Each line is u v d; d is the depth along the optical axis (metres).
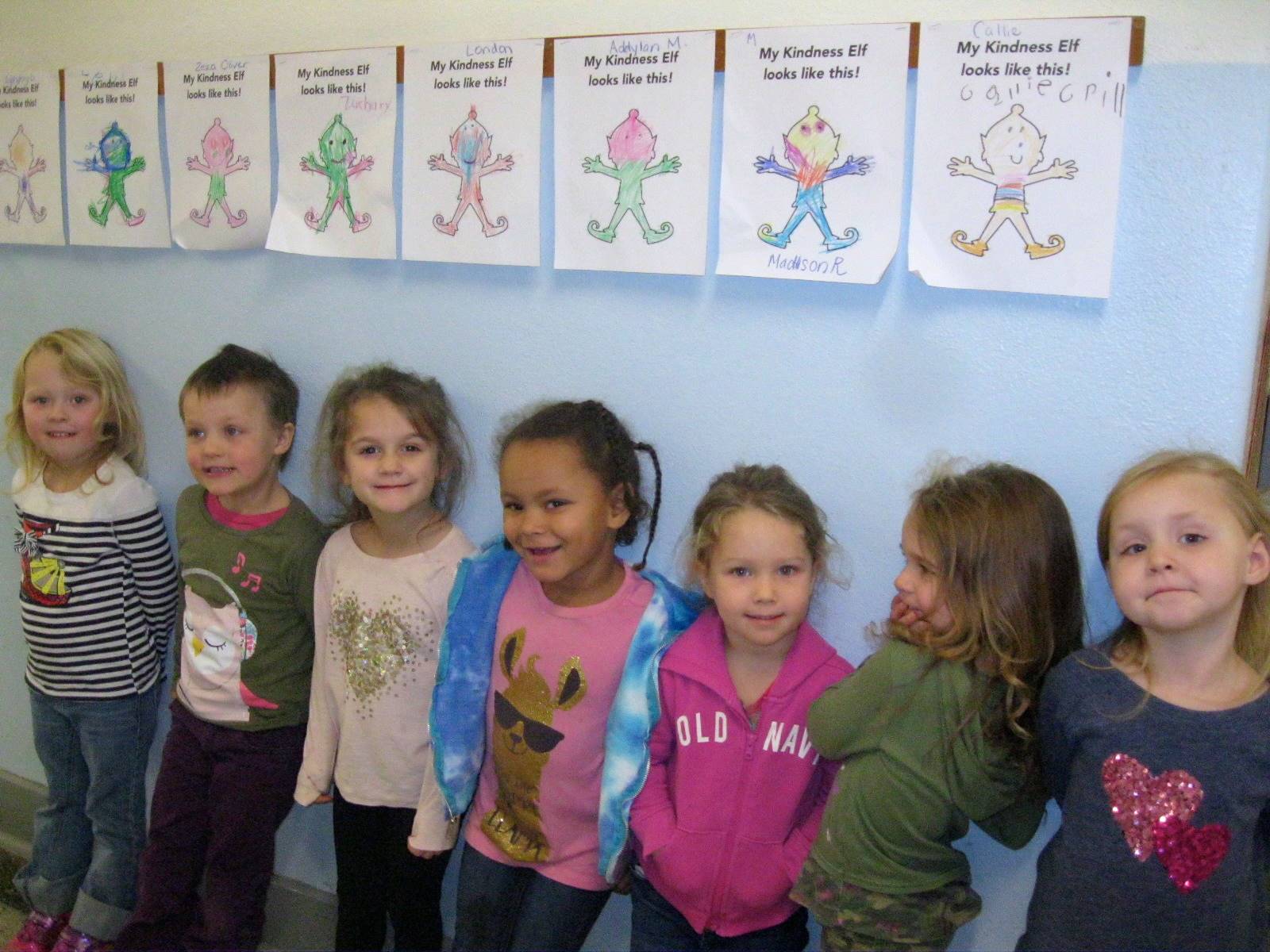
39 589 1.49
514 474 1.10
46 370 1.46
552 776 1.16
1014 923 1.16
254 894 1.43
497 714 1.19
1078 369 1.02
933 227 1.03
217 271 1.46
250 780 1.40
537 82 1.18
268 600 1.38
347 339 1.39
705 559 1.06
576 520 1.09
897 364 1.09
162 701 1.66
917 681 0.98
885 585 1.14
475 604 1.20
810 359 1.12
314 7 1.32
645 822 1.09
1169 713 0.87
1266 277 0.94
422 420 1.23
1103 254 0.97
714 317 1.16
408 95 1.25
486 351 1.30
